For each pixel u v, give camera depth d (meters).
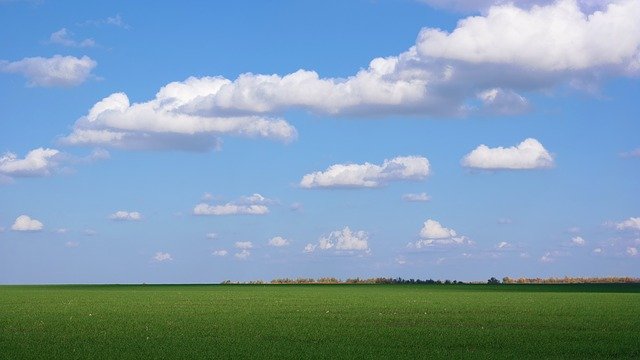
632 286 128.12
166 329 38.47
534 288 117.69
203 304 64.19
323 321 43.97
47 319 45.16
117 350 29.48
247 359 27.08
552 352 29.28
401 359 27.12
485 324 41.94
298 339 33.91
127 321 43.62
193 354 28.36
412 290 107.75
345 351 29.36
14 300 71.50
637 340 33.19
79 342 32.31
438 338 34.16
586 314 49.66
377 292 97.62
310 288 121.94
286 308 57.75
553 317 46.91
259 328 39.09
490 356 27.98
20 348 30.11
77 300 72.00
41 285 156.50
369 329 38.56
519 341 32.94
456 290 107.38
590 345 31.33
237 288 122.00
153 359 26.98
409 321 44.16
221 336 35.03
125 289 115.88
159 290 109.12
